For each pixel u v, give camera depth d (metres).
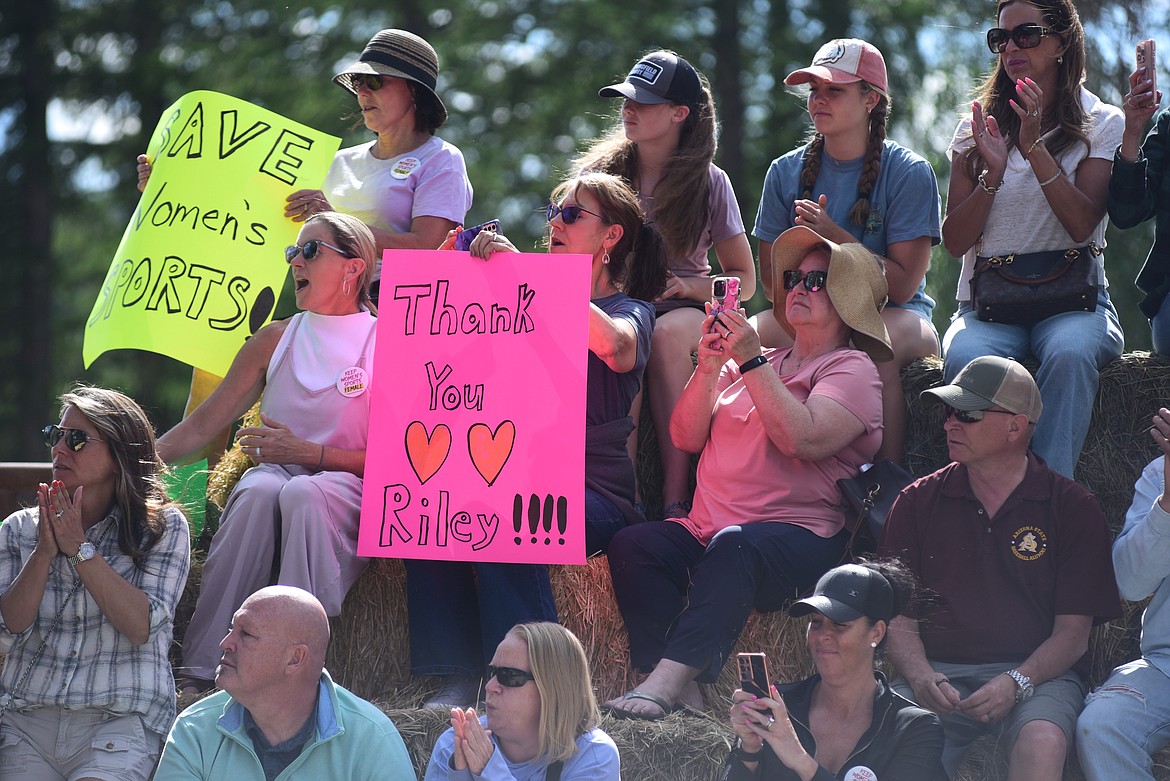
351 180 23.39
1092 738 17.66
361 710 16.28
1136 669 18.23
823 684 17.00
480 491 18.59
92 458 17.42
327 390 19.91
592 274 20.28
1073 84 21.73
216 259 21.86
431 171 22.92
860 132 22.78
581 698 15.91
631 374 20.02
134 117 75.31
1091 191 21.34
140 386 73.62
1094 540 18.36
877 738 16.52
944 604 18.64
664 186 22.88
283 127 22.23
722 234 23.88
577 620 18.94
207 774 15.91
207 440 20.62
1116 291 50.66
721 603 18.58
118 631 17.25
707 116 23.38
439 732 17.28
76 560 16.78
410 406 18.95
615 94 22.89
